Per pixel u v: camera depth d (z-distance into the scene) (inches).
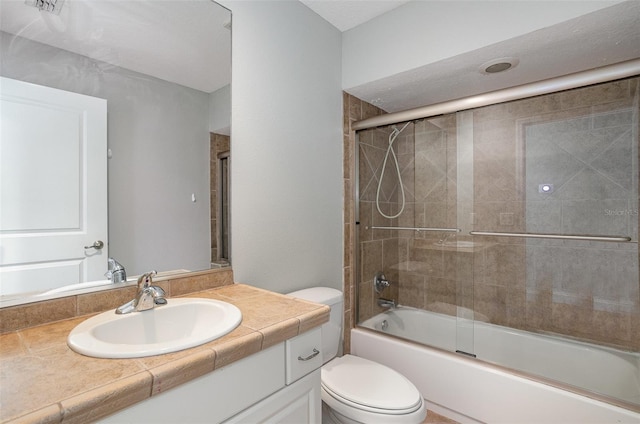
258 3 60.1
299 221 69.3
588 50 62.5
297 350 37.6
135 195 45.2
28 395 21.7
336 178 80.6
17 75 35.8
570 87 57.4
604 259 69.2
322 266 75.8
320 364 41.2
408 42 70.7
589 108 65.0
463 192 82.2
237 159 56.8
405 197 89.7
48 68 37.9
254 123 59.5
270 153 62.6
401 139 87.4
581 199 69.4
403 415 47.1
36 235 36.9
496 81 77.7
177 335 40.1
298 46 68.9
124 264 43.9
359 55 79.0
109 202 42.8
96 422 22.0
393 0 69.7
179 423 26.5
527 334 76.1
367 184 87.8
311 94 72.4
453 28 64.4
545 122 71.6
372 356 79.7
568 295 73.3
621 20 52.3
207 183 53.0
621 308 67.5
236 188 56.7
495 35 59.4
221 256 54.5
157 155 47.4
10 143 35.3
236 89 56.4
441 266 85.7
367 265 87.6
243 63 57.6
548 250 75.0
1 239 34.5
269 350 34.3
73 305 38.8
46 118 37.8
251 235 59.1
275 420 34.9
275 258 63.6
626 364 63.6
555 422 54.9
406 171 88.4
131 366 25.7
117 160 43.6
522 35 56.9
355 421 48.7
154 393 24.7
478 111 74.8
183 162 50.2
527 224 75.9
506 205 77.7
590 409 52.1
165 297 46.3
